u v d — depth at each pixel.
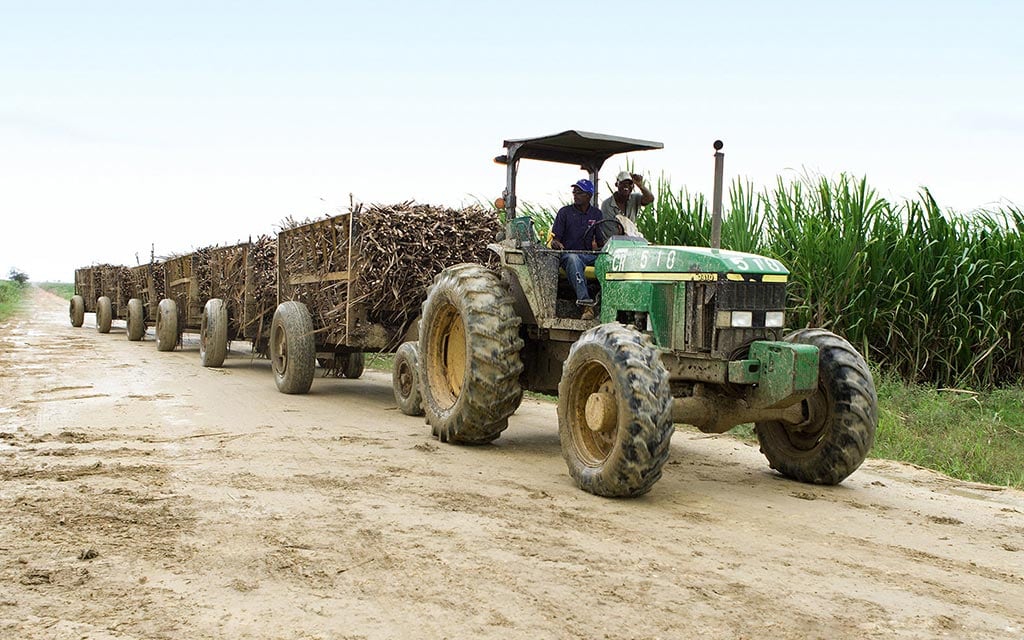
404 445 7.33
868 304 10.44
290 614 3.52
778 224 11.27
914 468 7.14
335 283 10.19
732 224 11.35
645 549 4.51
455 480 6.02
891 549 4.70
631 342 5.57
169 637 3.28
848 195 10.92
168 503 5.16
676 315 6.00
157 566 4.07
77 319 24.91
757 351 5.76
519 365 7.08
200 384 11.20
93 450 6.71
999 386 10.42
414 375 8.91
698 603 3.75
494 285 7.29
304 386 10.51
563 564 4.22
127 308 20.25
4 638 3.24
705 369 5.90
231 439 7.29
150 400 9.54
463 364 7.71
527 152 7.70
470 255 9.95
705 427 6.10
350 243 9.66
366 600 3.69
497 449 7.34
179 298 17.05
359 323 9.89
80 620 3.43
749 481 6.39
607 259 6.62
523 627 3.44
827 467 6.14
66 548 4.30
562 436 6.11
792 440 6.52
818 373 5.90
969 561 4.53
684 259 5.98
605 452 5.89
